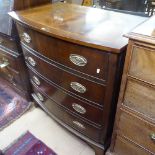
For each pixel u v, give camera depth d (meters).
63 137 1.47
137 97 0.85
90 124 1.18
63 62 1.04
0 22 1.42
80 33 0.96
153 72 0.74
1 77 1.93
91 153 1.35
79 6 1.40
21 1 1.31
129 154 1.09
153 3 1.55
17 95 1.85
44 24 1.08
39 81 1.37
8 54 1.54
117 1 1.71
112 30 0.99
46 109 1.50
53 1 1.51
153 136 0.88
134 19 1.14
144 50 0.72
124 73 0.84
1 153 1.36
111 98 0.97
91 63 0.92
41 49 1.14
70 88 1.12
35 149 1.39
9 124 1.57
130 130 0.98
